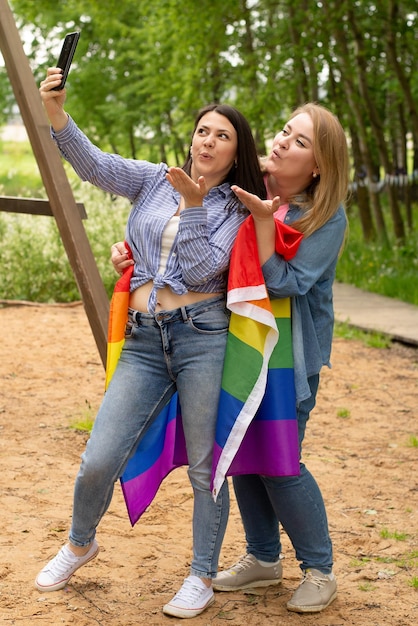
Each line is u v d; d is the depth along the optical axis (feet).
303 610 13.23
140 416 12.65
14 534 15.57
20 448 20.42
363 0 55.26
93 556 13.60
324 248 12.31
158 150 95.45
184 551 15.39
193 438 12.58
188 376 12.48
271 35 64.18
